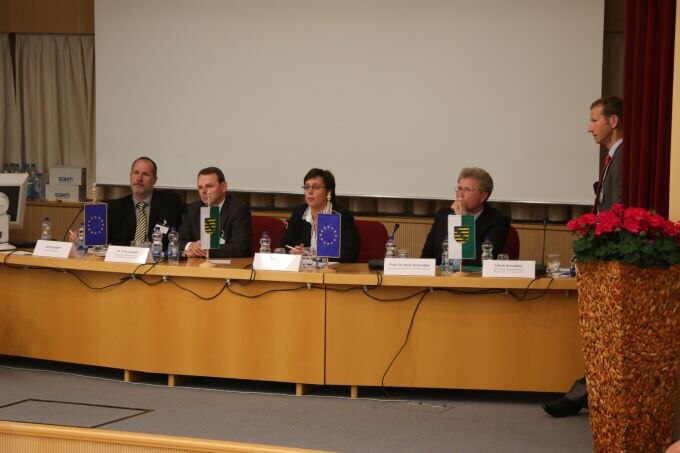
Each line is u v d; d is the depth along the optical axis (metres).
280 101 7.32
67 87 8.06
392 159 7.12
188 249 5.11
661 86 3.95
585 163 6.77
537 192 6.87
